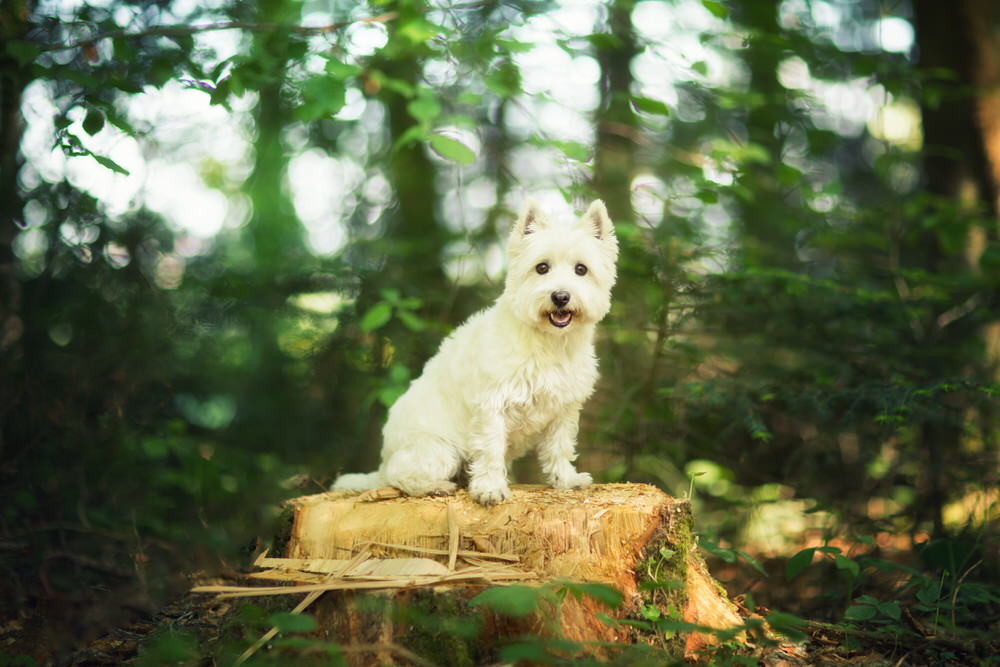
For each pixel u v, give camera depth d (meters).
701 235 6.19
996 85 6.83
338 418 6.75
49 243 5.37
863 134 10.96
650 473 6.19
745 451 5.86
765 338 5.62
